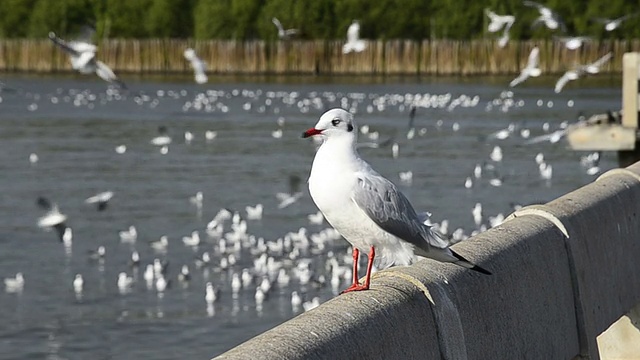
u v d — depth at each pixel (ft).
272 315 61.36
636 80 92.53
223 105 201.16
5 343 55.98
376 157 131.23
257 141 146.51
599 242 22.81
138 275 70.85
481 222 88.74
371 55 281.33
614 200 24.26
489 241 18.74
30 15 303.48
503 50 271.28
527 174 116.16
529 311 18.95
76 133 153.69
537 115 181.88
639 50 265.34
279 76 283.59
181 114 185.57
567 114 182.60
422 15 301.22
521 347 18.47
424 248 18.24
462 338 16.42
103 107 195.93
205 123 171.12
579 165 122.93
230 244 80.33
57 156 128.98
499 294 17.89
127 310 62.23
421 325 15.61
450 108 193.88
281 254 77.00
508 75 271.90
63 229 61.62
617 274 23.81
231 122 172.45
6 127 158.92
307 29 296.51
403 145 142.82
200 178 113.70
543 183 110.22
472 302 17.03
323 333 13.56
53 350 55.16
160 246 79.71
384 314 14.87
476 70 274.77
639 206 25.82
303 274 67.82
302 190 106.32
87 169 119.03
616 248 23.86
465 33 295.69
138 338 57.06
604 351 25.93
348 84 255.91
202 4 300.20
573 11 262.06
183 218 91.35
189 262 74.95
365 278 16.35
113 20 302.45
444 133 156.97
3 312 61.52
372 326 14.42
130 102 207.21
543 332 19.47
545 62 266.77
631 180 26.05
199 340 56.65
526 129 159.02
